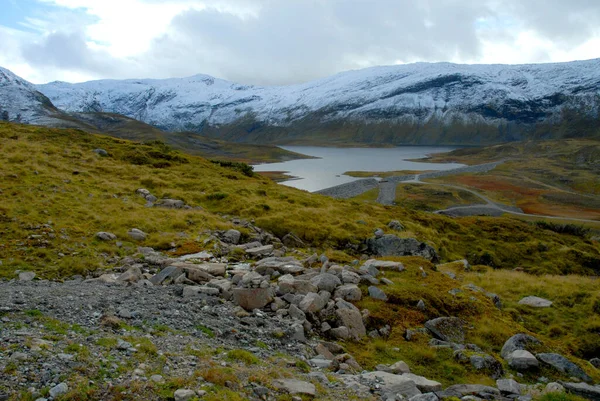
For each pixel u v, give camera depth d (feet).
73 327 37.68
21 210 82.53
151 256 72.54
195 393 29.19
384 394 36.47
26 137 148.87
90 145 155.43
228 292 54.39
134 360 33.01
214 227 95.09
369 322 54.29
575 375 48.75
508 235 168.04
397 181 585.22
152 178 128.47
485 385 42.65
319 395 33.35
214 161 191.01
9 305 40.68
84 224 82.84
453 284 71.31
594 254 166.20
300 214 114.83
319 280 59.57
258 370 35.40
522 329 61.57
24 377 28.04
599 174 645.92
